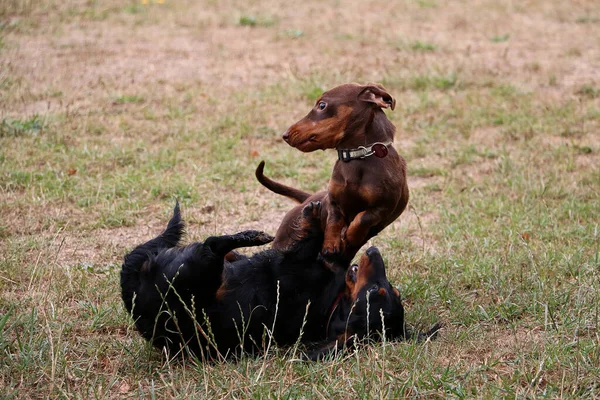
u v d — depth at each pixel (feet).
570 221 38.04
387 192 26.58
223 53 69.21
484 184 43.29
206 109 55.31
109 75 62.49
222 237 26.37
